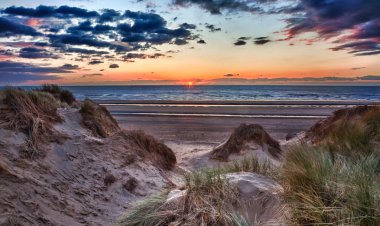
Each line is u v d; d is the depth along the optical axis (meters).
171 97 75.62
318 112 29.55
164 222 3.38
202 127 20.41
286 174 3.76
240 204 3.33
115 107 36.53
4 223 3.49
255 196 3.40
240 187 3.56
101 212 4.93
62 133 6.27
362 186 2.92
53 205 4.41
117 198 5.54
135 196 5.82
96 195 5.30
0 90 6.21
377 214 2.52
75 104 10.09
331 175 3.31
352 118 11.14
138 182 6.20
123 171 6.28
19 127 5.46
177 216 3.39
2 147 4.84
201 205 3.36
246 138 11.26
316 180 3.21
